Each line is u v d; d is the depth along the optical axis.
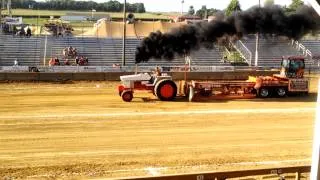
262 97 26.67
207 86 25.64
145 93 27.16
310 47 47.38
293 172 10.98
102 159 15.06
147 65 39.03
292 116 22.11
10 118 20.17
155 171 14.10
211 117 21.44
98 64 41.94
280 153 16.23
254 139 17.97
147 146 16.62
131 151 15.98
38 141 16.81
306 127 20.05
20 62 40.69
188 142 17.28
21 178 13.26
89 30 67.81
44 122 19.59
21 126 18.84
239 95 26.39
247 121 20.86
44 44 43.69
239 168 14.49
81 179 13.27
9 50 41.91
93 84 30.25
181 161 15.08
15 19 69.62
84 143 16.73
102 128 18.88
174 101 25.06
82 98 25.38
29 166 14.22
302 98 26.97
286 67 27.20
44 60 41.25
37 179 13.23
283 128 19.78
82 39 45.25
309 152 16.41
